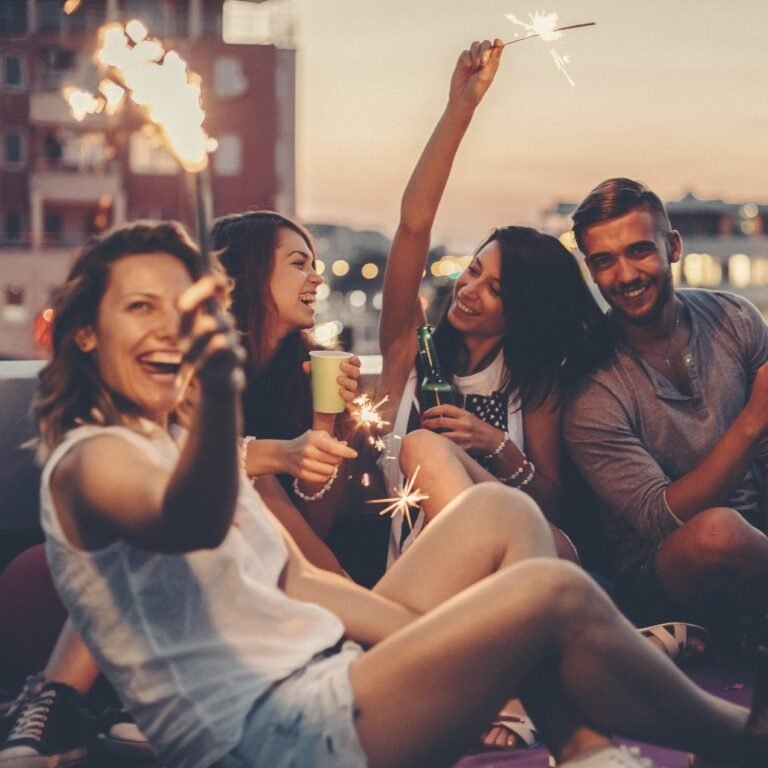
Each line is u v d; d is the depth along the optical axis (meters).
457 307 3.84
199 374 1.99
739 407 3.84
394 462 3.83
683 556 3.56
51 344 2.39
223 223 3.66
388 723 2.29
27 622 3.48
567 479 4.04
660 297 3.74
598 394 3.79
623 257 3.70
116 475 2.19
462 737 2.32
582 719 2.38
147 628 2.33
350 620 2.69
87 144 42.34
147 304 2.33
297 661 2.39
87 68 42.12
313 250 3.69
